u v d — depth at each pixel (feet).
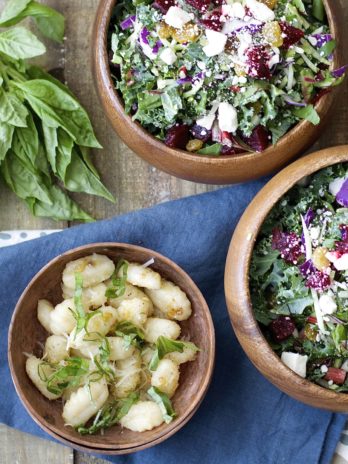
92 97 1.90
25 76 1.80
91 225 1.82
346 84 1.87
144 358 1.74
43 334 1.79
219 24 1.57
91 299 1.71
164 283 1.73
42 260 1.82
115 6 1.65
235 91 1.57
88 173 1.83
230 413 1.84
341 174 1.63
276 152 1.60
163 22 1.58
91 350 1.68
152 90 1.59
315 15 1.64
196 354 1.74
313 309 1.60
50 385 1.68
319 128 1.63
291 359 1.58
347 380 1.63
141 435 1.68
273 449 1.83
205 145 1.64
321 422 1.83
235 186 1.84
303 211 1.62
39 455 1.87
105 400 1.67
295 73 1.60
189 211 1.83
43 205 1.85
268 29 1.56
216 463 1.82
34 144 1.78
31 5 1.75
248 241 1.55
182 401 1.74
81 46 1.90
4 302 1.83
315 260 1.57
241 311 1.55
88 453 1.86
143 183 1.91
